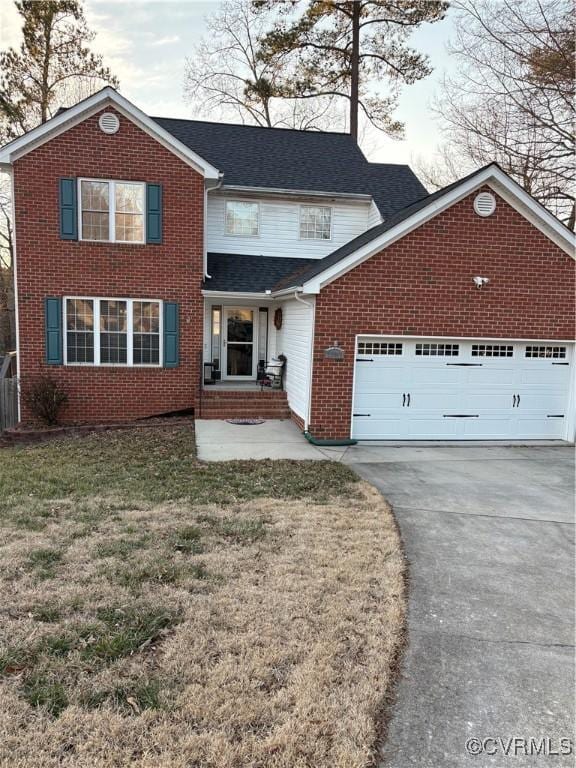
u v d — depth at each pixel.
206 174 12.64
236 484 7.72
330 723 3.04
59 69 22.58
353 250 10.95
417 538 5.92
